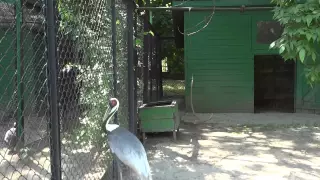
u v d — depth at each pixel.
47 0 2.18
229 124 8.98
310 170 5.30
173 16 11.45
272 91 13.23
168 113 7.02
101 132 3.86
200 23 10.01
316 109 10.51
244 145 6.86
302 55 4.16
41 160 3.01
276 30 10.44
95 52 3.73
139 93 7.66
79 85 3.50
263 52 10.55
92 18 3.63
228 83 10.73
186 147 6.72
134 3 5.44
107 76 3.99
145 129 6.97
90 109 3.81
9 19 3.80
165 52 19.72
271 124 8.91
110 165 3.95
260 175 5.08
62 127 3.24
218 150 6.50
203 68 10.76
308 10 4.33
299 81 10.59
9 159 3.23
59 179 2.24
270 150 6.48
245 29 10.58
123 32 5.04
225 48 10.67
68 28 3.22
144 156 2.36
